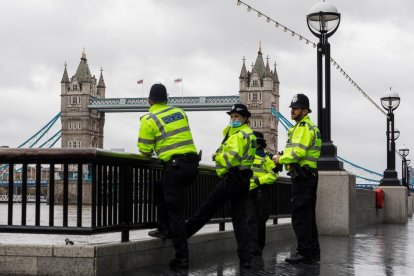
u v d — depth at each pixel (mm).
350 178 15055
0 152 7207
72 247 6895
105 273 7023
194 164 7773
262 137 10133
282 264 8594
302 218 8711
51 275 6918
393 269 8195
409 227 19797
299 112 8719
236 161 7910
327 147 14945
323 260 9195
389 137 26297
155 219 8547
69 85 196750
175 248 7922
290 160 8578
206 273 7422
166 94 7906
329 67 14836
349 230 14844
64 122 196500
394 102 26359
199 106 163625
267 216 10297
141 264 7809
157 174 8664
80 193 7141
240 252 8109
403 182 43250
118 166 7645
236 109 8102
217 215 10188
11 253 7020
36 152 7148
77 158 7105
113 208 7531
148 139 7734
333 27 14812
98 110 194750
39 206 7250
